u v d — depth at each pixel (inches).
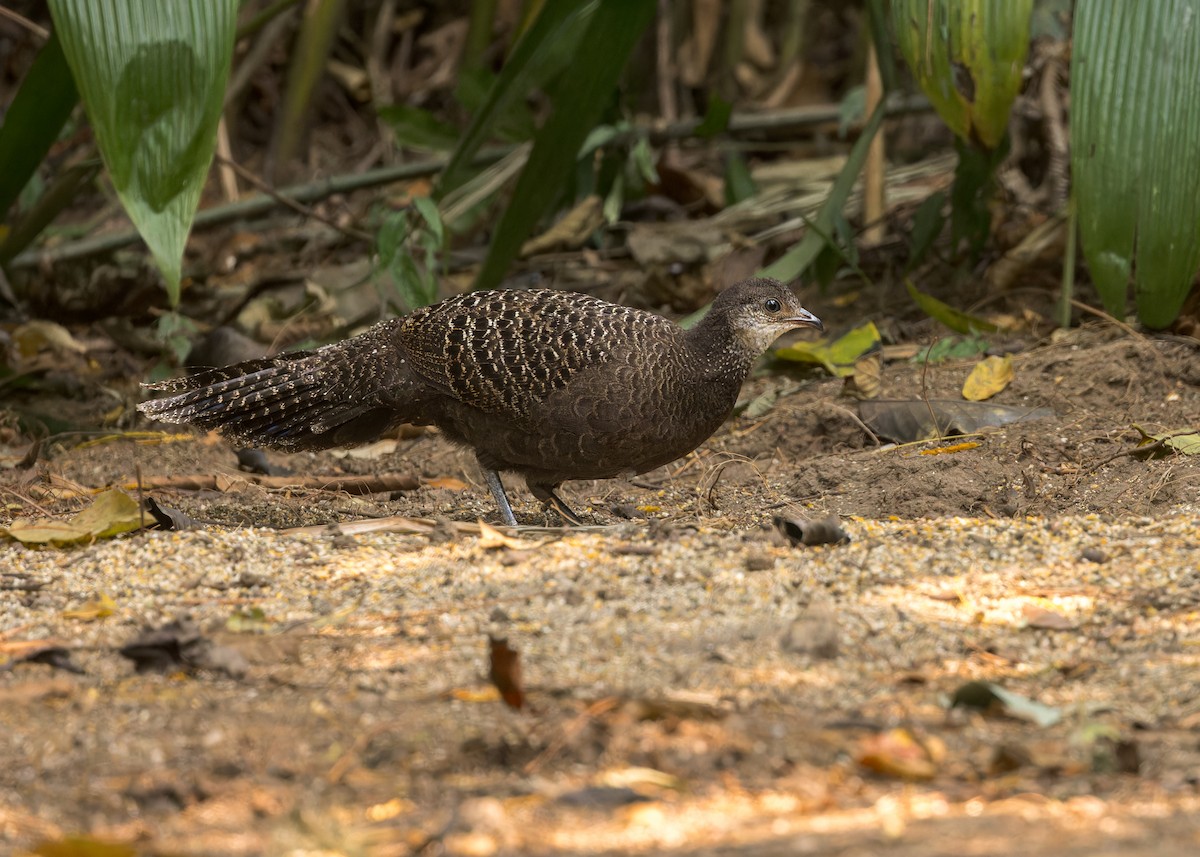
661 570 314.8
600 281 647.8
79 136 737.0
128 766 225.6
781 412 497.7
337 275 660.1
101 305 657.6
